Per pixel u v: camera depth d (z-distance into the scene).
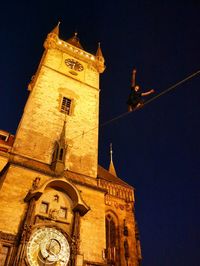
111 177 46.03
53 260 22.94
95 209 29.25
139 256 34.44
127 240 35.34
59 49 47.28
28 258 21.92
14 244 22.53
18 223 24.00
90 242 26.47
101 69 49.34
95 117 40.38
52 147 33.03
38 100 36.97
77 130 36.91
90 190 30.62
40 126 34.25
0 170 29.89
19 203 25.31
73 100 40.25
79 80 44.06
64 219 26.23
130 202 39.75
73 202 27.73
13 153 30.08
